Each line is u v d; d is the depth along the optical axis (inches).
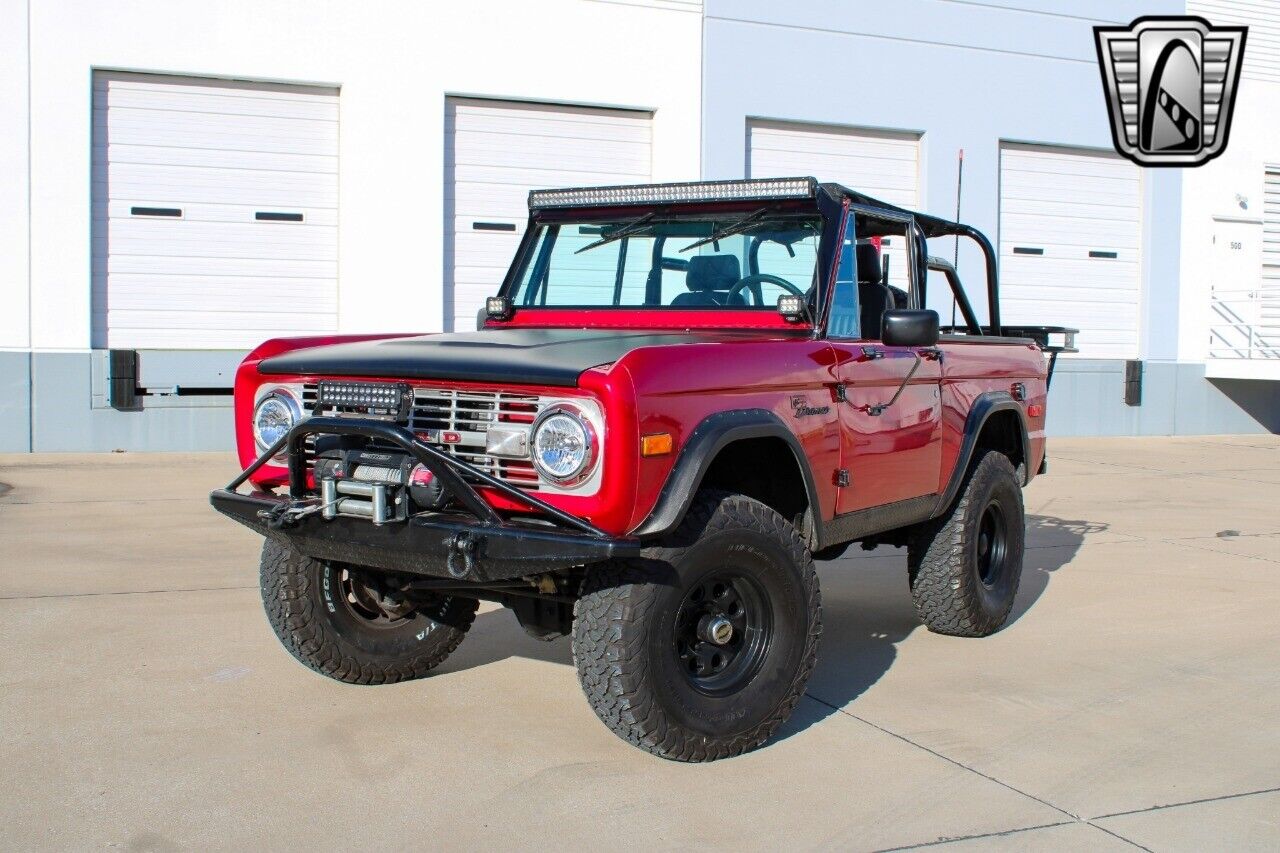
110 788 143.4
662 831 133.8
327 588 179.3
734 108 606.2
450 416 150.3
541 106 571.5
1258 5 729.0
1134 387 709.3
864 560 299.4
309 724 167.3
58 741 158.7
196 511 352.8
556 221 205.9
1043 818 139.5
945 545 216.1
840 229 185.2
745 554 153.2
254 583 255.0
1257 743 166.9
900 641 221.5
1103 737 168.4
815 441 168.6
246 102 522.0
